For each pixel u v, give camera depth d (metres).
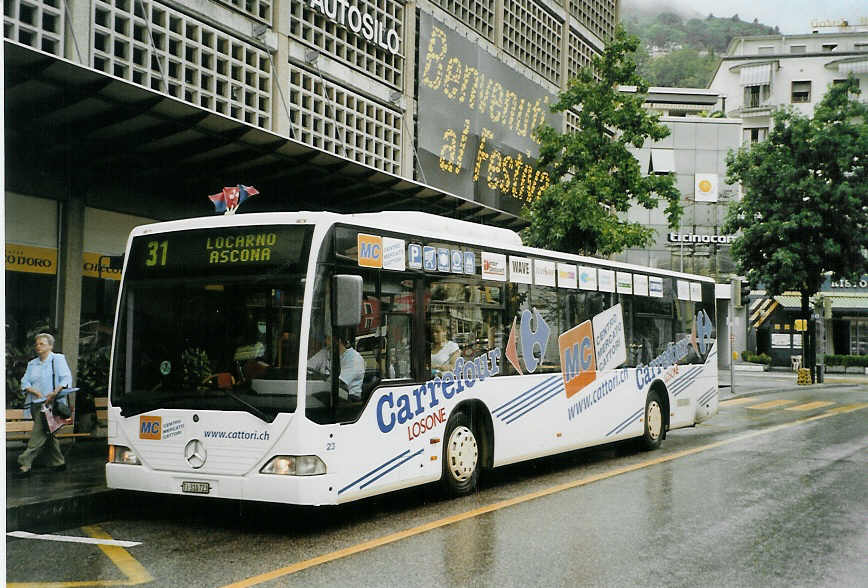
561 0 26.34
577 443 11.62
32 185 12.05
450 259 9.45
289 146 12.23
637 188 21.02
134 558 6.73
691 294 15.30
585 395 11.88
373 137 17.94
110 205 13.17
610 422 12.47
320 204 15.71
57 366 9.77
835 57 67.94
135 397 7.96
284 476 7.29
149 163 12.69
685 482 10.38
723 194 49.88
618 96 21.56
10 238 11.87
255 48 14.79
